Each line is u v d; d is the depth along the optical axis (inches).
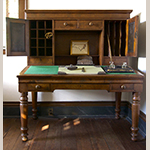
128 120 159.3
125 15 145.9
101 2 160.1
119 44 148.3
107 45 159.2
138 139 127.6
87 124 151.2
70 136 131.0
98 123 153.2
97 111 167.3
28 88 119.2
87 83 119.4
